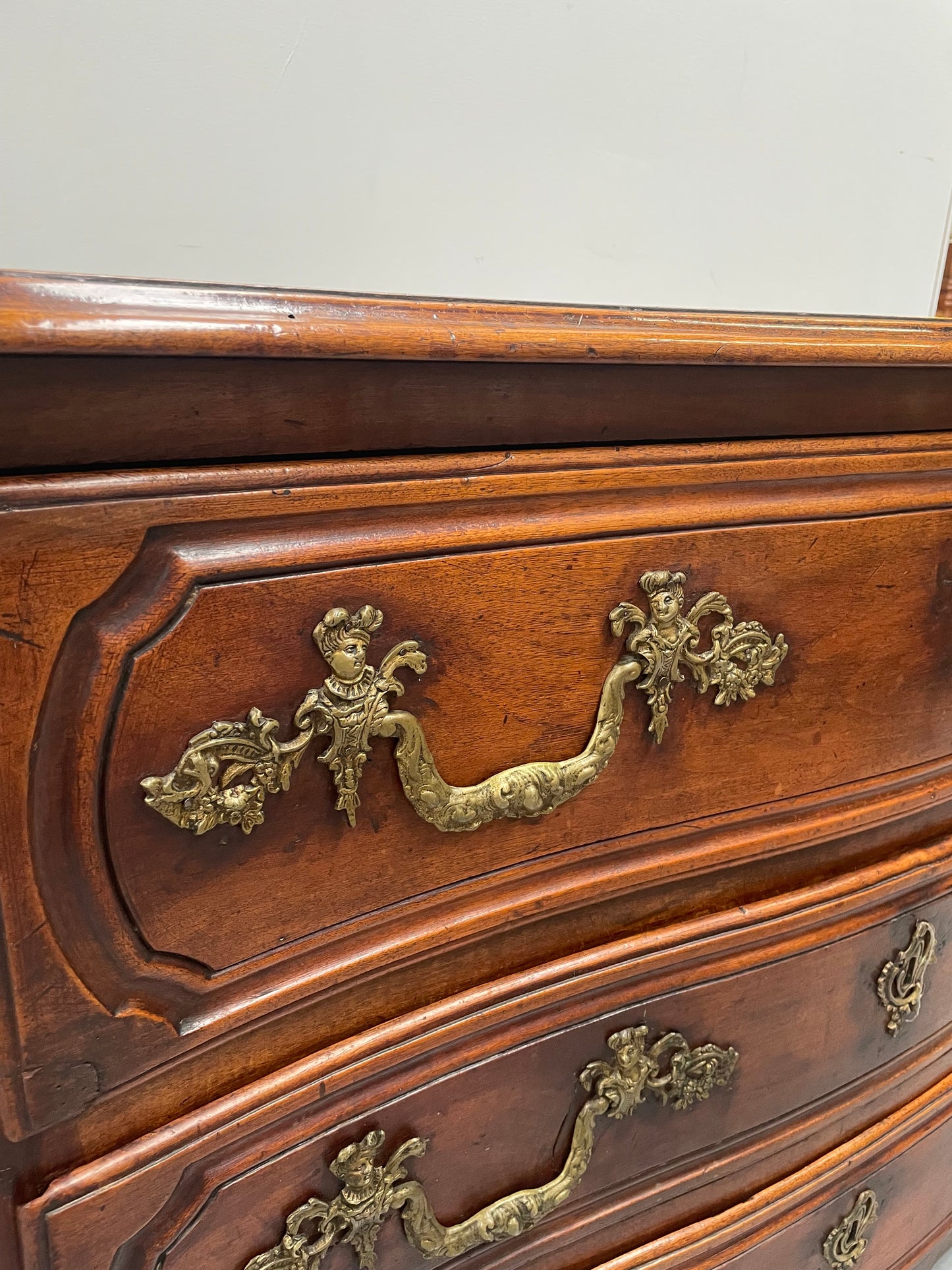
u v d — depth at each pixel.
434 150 0.78
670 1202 0.63
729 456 0.48
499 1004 0.52
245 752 0.39
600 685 0.48
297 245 0.76
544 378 0.42
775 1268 0.70
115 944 0.39
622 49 0.81
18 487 0.32
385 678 0.41
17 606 0.33
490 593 0.43
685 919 0.58
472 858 0.48
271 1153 0.46
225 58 0.70
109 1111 0.41
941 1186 0.83
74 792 0.36
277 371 0.36
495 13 0.76
